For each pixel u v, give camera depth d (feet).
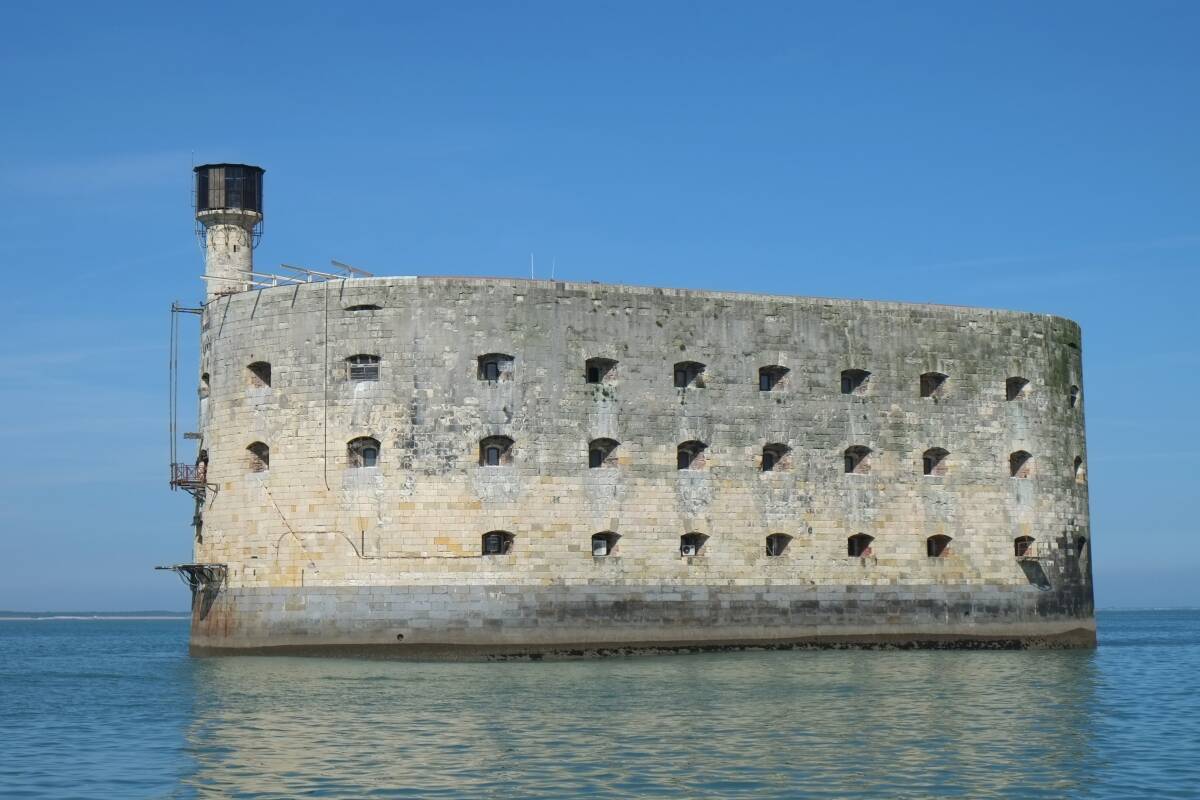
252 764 106.93
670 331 198.80
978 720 129.70
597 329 195.42
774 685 155.63
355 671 172.86
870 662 185.68
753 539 199.72
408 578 187.01
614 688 152.15
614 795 94.73
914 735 119.85
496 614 187.01
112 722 133.69
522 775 101.19
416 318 190.39
